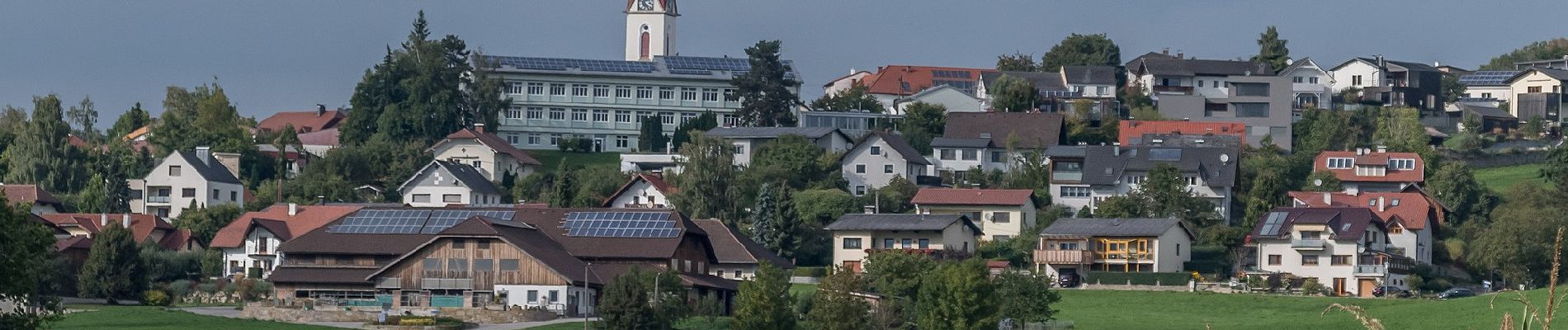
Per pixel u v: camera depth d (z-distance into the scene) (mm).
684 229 193000
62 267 193000
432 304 175500
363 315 168625
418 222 195625
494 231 177500
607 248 189875
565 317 174625
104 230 195750
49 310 95938
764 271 151625
